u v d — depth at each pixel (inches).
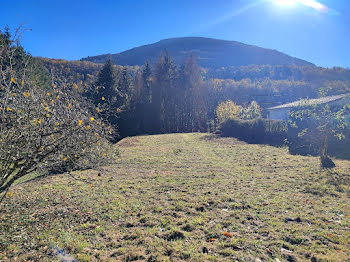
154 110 2048.5
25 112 156.6
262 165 496.7
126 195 310.7
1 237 188.9
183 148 798.5
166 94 2144.4
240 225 207.9
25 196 310.7
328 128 507.2
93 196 306.7
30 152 149.9
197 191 319.9
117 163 548.4
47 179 405.7
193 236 189.0
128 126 1780.3
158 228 205.5
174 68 2440.9
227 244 173.0
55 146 165.0
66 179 405.4
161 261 153.3
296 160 534.9
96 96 824.9
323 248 166.4
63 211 252.7
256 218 223.0
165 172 456.4
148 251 167.8
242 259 153.3
